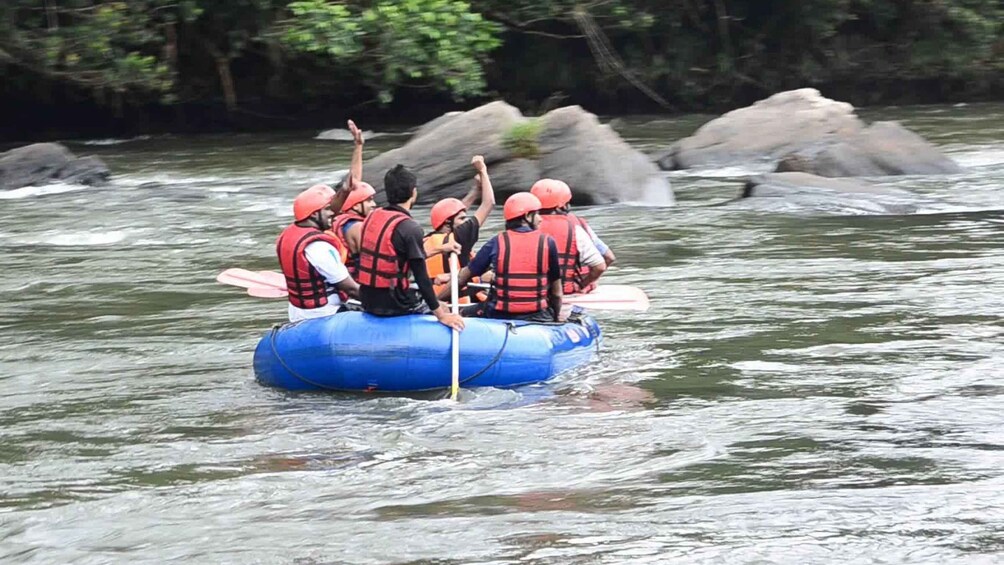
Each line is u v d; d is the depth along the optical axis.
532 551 7.56
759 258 17.50
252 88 43.56
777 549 7.50
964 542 7.54
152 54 40.47
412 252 10.77
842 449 9.28
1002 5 46.59
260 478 8.94
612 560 7.41
